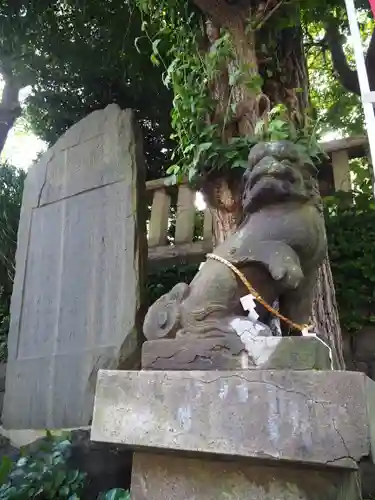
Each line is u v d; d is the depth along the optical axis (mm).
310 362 1992
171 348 2234
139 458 2229
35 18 6949
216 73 3977
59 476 3131
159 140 8594
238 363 2092
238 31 4086
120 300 4422
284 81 4371
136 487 2188
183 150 3947
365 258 4855
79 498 3092
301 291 2535
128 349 4199
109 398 2156
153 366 2242
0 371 5777
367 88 2523
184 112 3965
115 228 4723
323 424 1774
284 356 2027
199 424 1961
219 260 2385
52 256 5137
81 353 4488
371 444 1707
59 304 4879
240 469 2016
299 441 1790
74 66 7805
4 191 7117
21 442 4359
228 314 2277
